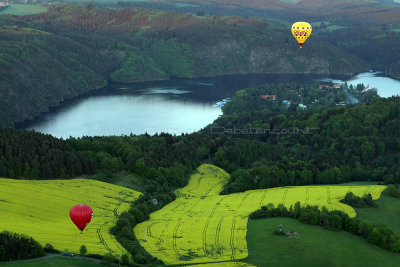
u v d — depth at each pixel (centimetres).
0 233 14750
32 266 13562
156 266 15050
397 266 15988
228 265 15325
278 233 17638
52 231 16638
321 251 16500
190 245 16738
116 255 15150
